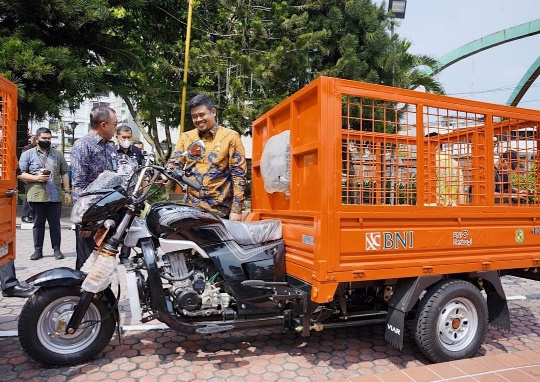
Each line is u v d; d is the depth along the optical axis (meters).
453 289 3.35
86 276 3.12
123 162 4.64
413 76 15.01
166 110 13.62
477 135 3.78
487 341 3.94
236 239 3.36
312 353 3.57
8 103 3.68
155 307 3.08
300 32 12.50
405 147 3.49
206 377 3.08
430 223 3.37
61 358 3.13
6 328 3.86
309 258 3.14
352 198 3.26
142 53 13.73
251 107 11.80
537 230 3.92
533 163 4.04
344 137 3.40
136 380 3.01
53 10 10.70
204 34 13.94
